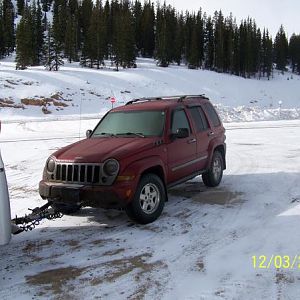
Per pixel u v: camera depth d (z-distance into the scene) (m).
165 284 4.21
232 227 5.93
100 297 3.97
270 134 19.20
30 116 45.31
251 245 5.20
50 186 6.02
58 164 6.08
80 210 7.15
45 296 4.02
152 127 6.88
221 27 110.00
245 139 17.39
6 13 103.62
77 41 99.50
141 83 71.38
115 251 5.16
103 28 88.94
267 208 6.86
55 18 101.31
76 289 4.15
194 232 5.78
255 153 13.20
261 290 4.00
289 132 19.89
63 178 6.04
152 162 6.18
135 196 5.88
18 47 74.50
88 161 5.85
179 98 8.04
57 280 4.38
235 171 10.28
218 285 4.14
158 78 76.88
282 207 6.88
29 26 84.19
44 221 6.54
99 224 6.31
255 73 112.06
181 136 6.77
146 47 113.94
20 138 19.91
